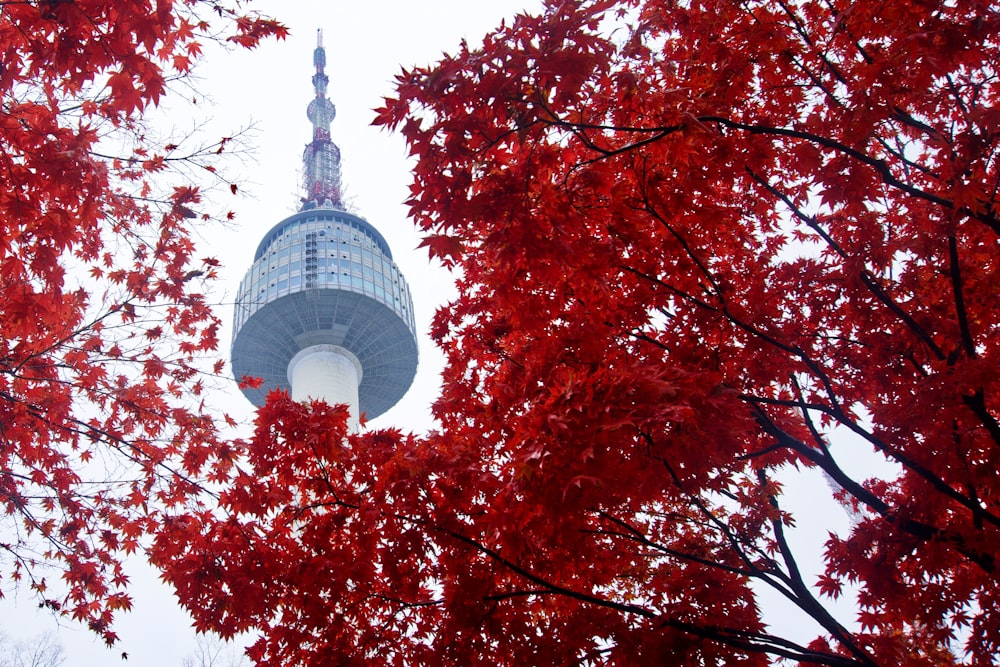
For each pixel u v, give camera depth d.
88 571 12.02
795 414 10.71
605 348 8.98
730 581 9.38
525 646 8.86
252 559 9.20
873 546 8.95
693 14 9.12
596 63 6.80
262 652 9.31
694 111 7.85
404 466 8.83
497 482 8.61
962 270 9.13
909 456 8.26
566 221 7.56
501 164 7.41
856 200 8.49
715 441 7.32
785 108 9.06
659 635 8.46
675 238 9.04
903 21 7.39
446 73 6.67
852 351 9.87
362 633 9.51
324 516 9.51
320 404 9.50
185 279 11.63
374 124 7.07
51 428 11.34
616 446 7.14
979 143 7.30
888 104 7.50
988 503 8.35
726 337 9.60
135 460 11.33
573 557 9.14
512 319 8.99
